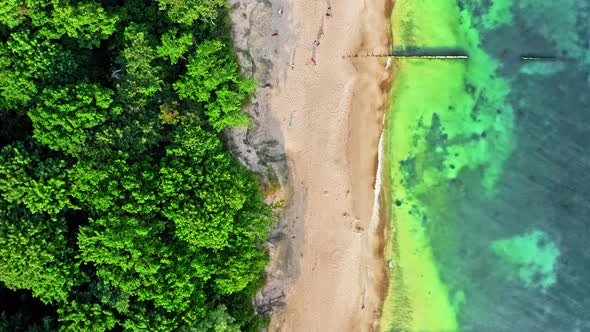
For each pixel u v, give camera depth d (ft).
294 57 131.03
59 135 101.14
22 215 100.53
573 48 132.16
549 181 132.16
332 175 131.95
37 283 100.89
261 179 127.24
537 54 132.67
